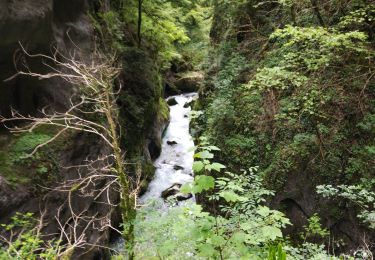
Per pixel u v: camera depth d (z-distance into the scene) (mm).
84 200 7242
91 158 7688
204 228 3227
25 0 6270
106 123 8438
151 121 13695
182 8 20484
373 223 5242
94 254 7301
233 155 9258
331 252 7023
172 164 13789
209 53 13148
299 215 7746
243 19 12234
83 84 8023
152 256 4688
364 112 7652
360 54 7863
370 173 7020
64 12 8391
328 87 8250
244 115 9648
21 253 4164
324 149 7719
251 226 3359
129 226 4523
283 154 8227
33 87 7168
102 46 10086
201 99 12688
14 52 6414
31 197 5973
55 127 7137
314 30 6738
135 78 12867
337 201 7148
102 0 11625
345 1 8453
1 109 6676
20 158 6227
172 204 4906
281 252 2953
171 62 22266
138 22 14250
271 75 7461
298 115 8430
